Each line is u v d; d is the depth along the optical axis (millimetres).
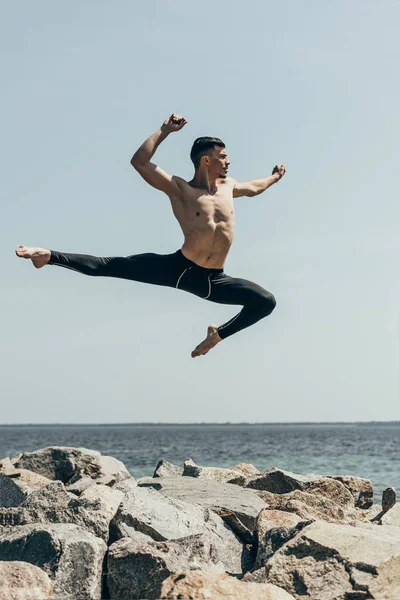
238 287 9219
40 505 10375
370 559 7871
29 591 7492
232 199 9281
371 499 15484
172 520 10195
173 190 8898
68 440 121500
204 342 9562
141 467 45125
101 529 9953
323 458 54750
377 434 174000
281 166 9953
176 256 9062
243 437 142500
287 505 11195
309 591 7715
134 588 8266
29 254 8570
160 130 8656
